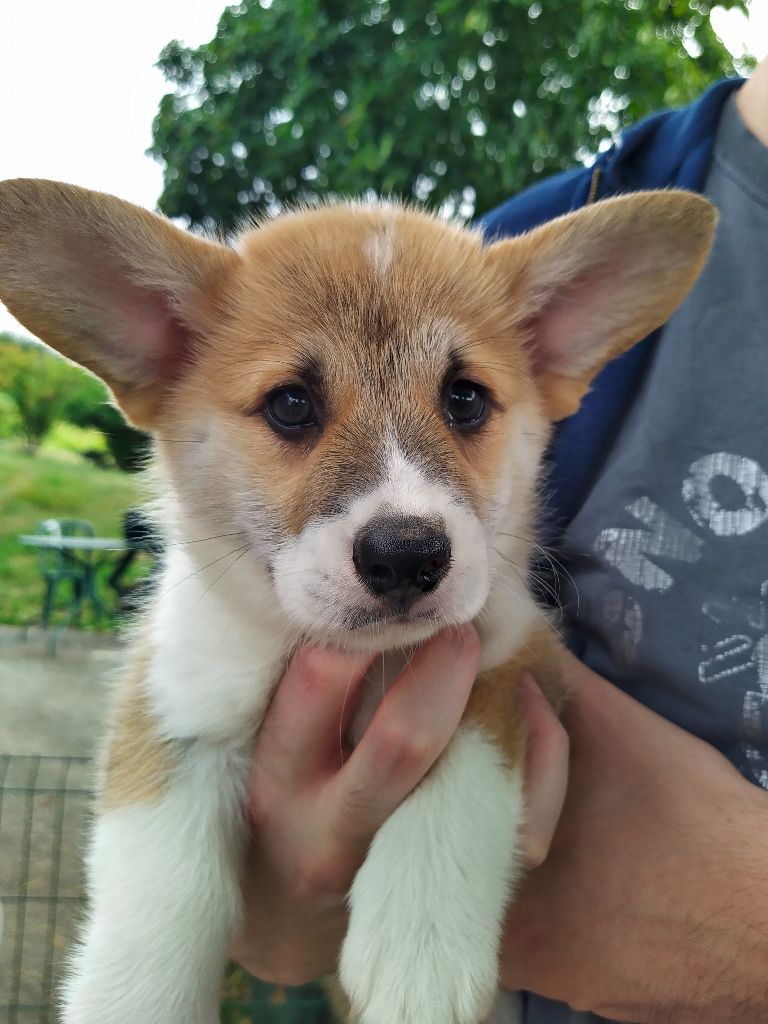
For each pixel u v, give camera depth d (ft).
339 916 0.74
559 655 0.88
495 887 0.69
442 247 0.87
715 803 0.70
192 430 0.81
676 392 0.87
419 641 0.74
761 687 0.76
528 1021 0.82
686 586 0.82
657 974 0.65
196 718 0.79
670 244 0.84
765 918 0.62
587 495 0.94
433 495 0.70
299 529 0.72
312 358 0.75
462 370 0.80
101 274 0.80
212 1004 0.77
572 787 0.76
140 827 0.78
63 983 0.79
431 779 0.72
